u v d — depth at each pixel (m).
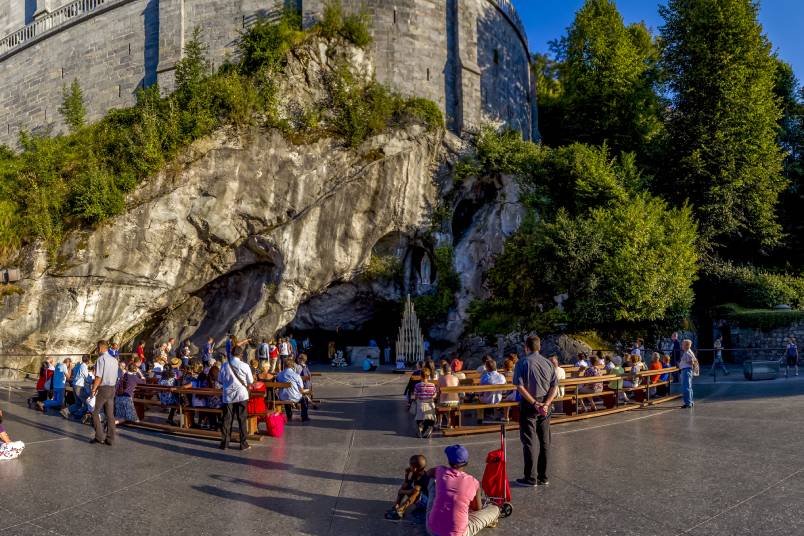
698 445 11.76
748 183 35.19
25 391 21.94
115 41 36.91
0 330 26.44
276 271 30.41
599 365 17.81
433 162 32.88
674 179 35.81
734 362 33.00
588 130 37.81
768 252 40.31
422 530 7.46
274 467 10.59
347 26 32.81
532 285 29.98
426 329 32.72
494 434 13.58
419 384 13.40
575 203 31.17
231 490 9.17
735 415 15.05
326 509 8.28
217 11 34.34
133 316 29.58
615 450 11.48
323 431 14.09
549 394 9.16
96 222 27.70
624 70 36.88
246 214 29.77
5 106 41.66
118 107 36.28
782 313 32.16
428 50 35.03
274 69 30.88
